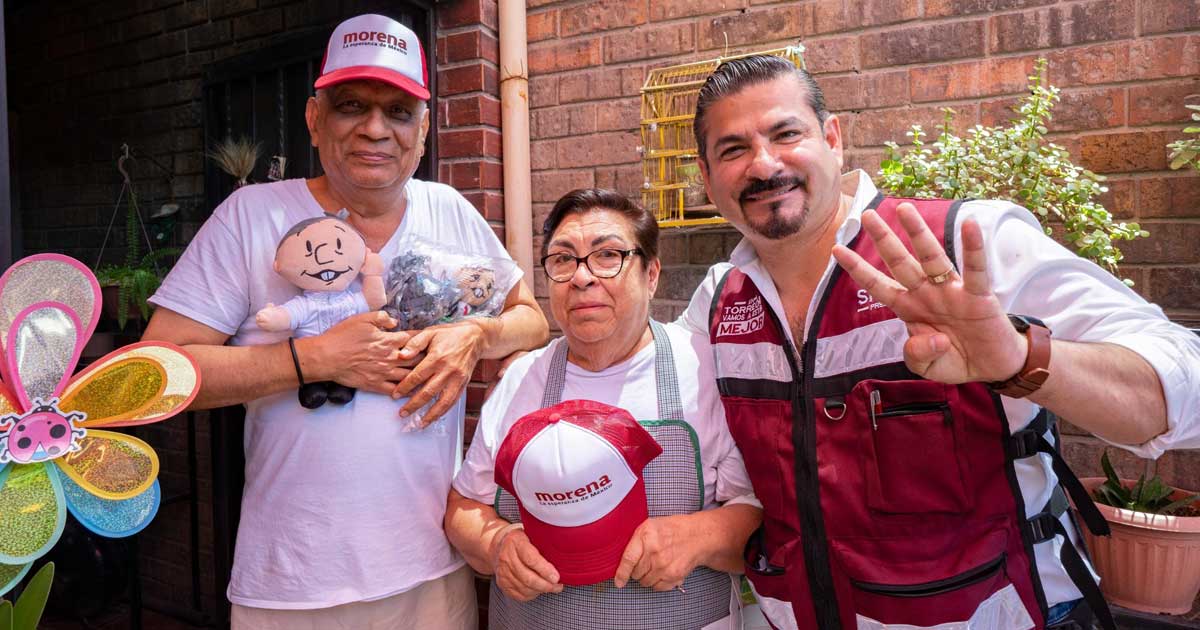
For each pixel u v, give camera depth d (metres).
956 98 2.00
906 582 1.07
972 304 0.82
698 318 1.50
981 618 1.06
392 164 1.36
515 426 1.21
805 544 1.16
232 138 2.67
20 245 3.16
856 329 1.13
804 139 1.12
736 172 1.14
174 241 2.86
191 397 1.07
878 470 1.09
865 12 2.09
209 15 2.75
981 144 1.80
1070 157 1.90
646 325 1.45
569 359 1.47
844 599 1.13
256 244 1.36
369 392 1.36
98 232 3.01
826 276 1.16
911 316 0.87
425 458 1.42
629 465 1.18
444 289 1.41
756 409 1.23
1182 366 0.91
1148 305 1.01
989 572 1.06
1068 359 0.87
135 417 1.02
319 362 1.27
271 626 1.35
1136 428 0.91
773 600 1.23
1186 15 1.78
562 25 2.45
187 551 2.89
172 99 2.85
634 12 2.36
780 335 1.23
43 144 3.12
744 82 1.14
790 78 1.14
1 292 0.91
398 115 1.36
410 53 1.36
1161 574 1.53
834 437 1.13
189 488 2.86
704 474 1.34
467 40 2.37
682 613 1.27
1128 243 1.86
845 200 1.27
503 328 1.54
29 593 0.94
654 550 1.17
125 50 2.92
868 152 2.10
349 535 1.33
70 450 0.96
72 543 2.64
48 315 0.95
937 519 1.08
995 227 1.09
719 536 1.25
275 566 1.33
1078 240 1.73
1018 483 1.10
